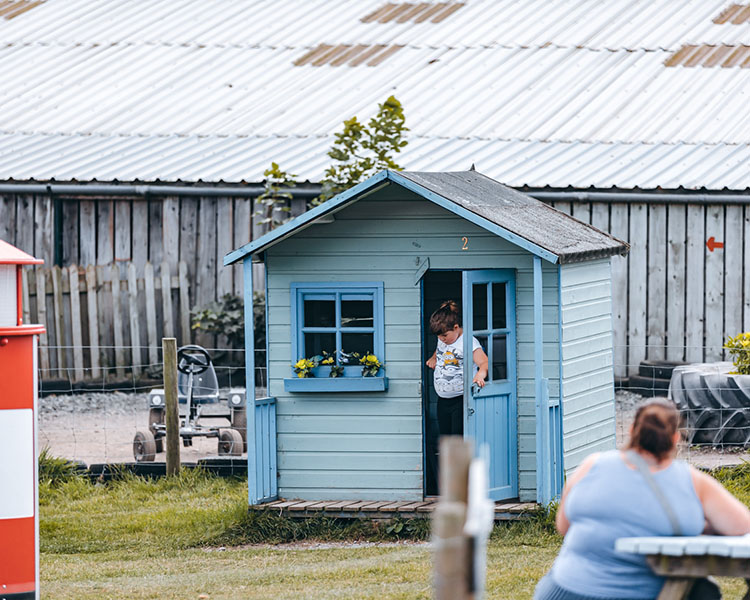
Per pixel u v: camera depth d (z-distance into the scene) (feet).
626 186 61.72
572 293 39.04
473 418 37.52
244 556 36.17
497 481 38.42
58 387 65.26
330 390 39.58
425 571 32.32
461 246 39.06
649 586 20.01
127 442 52.90
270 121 74.28
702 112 69.97
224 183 66.69
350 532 38.27
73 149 72.74
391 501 39.58
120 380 66.33
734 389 47.29
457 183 41.16
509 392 38.75
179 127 74.69
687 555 19.45
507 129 70.03
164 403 50.19
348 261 39.78
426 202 39.27
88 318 66.74
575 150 66.80
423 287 39.96
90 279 66.69
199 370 49.21
